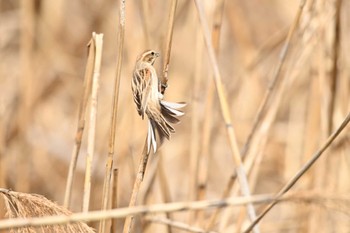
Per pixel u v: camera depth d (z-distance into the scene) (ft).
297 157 47.55
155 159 38.32
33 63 51.52
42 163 50.67
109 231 29.60
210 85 38.47
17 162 47.16
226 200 22.00
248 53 51.52
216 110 50.11
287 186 27.22
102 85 53.47
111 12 57.16
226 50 57.57
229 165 51.13
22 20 49.52
